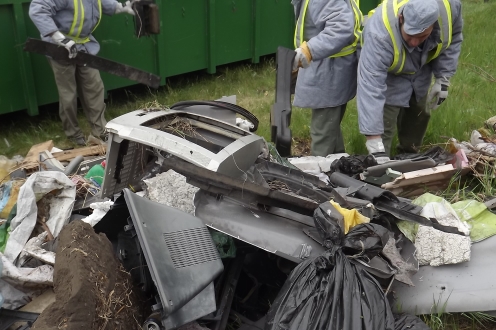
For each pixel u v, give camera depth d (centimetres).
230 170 294
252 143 315
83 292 203
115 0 574
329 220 259
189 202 295
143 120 316
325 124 428
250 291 294
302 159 403
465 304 278
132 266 262
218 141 324
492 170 389
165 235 243
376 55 370
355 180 345
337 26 366
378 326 227
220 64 762
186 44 708
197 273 237
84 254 222
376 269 256
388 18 364
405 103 413
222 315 261
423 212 315
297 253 260
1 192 354
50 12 496
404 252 292
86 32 539
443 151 406
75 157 447
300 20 399
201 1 705
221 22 738
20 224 308
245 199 272
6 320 260
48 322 197
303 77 418
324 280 239
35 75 576
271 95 725
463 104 614
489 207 338
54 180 327
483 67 802
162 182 304
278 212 281
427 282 287
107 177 324
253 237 264
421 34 354
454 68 411
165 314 219
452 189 390
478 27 1059
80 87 564
